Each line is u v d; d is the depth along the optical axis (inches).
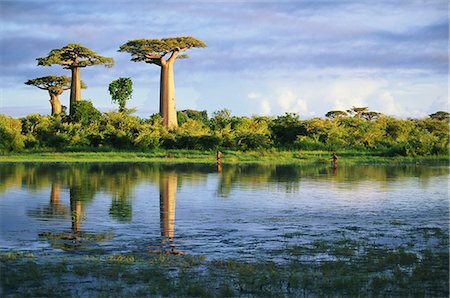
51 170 1246.9
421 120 2741.1
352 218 597.9
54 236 497.7
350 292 338.3
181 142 2193.7
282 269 388.2
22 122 2332.7
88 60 3102.9
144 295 332.8
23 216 602.5
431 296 331.3
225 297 330.0
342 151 2087.8
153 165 1455.5
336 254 429.4
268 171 1250.6
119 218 591.8
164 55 3031.5
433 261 404.2
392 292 338.0
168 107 3026.6
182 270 384.2
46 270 382.9
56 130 2253.9
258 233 514.6
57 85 3548.2
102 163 1535.4
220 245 463.8
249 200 736.3
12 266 392.2
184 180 1011.3
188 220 581.6
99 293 336.5
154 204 695.7
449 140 1897.1
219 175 1129.4
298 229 535.2
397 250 442.6
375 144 2207.2
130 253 434.3
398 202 720.3
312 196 779.4
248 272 377.7
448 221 579.5
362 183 965.8
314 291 340.8
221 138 2171.5
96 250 443.8
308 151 2079.2
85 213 623.8
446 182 986.7
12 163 1505.9
